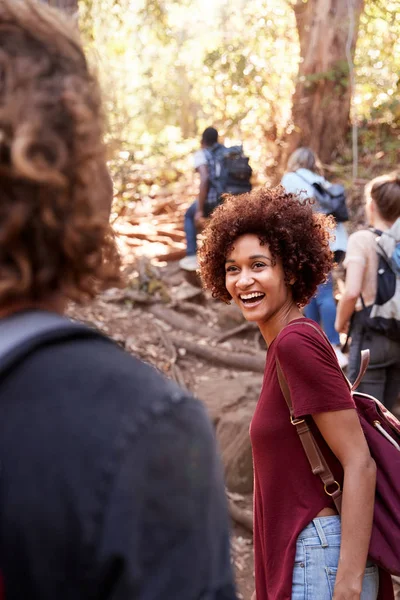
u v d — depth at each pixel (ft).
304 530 6.57
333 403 6.38
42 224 2.59
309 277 7.46
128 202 27.86
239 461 14.62
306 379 6.42
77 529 2.37
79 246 2.71
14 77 2.61
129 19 32.86
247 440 14.71
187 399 2.63
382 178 12.84
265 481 6.82
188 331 19.63
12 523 2.39
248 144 34.35
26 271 2.60
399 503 6.57
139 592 2.39
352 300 12.71
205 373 18.15
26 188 2.54
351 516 6.35
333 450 6.49
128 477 2.40
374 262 12.72
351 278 12.73
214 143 22.07
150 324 19.44
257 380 16.96
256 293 7.32
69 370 2.56
